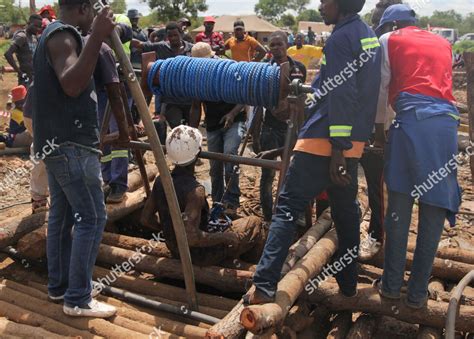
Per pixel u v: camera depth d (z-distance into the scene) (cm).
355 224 342
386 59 350
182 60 401
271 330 292
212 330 300
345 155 313
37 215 452
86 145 331
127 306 376
